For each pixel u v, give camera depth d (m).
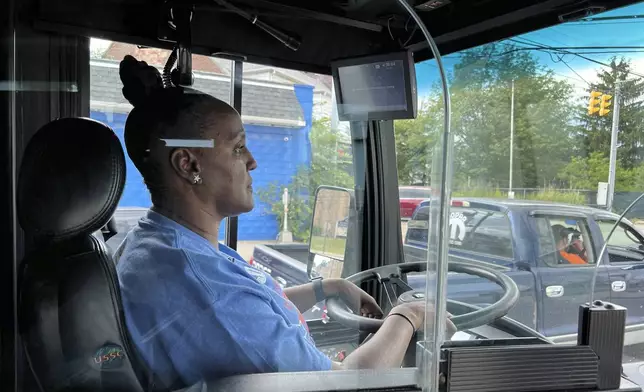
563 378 0.98
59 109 1.12
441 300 0.98
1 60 1.05
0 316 0.96
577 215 1.51
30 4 1.13
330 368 1.08
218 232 1.22
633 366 1.08
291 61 1.47
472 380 0.93
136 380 0.98
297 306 1.44
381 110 1.46
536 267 1.47
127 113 1.13
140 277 1.03
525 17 1.48
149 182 1.10
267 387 0.99
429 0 1.38
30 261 0.98
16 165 1.01
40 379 0.95
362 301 1.50
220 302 1.06
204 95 1.19
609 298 1.27
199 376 1.01
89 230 1.00
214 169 1.16
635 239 1.32
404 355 1.12
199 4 1.35
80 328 0.97
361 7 1.41
